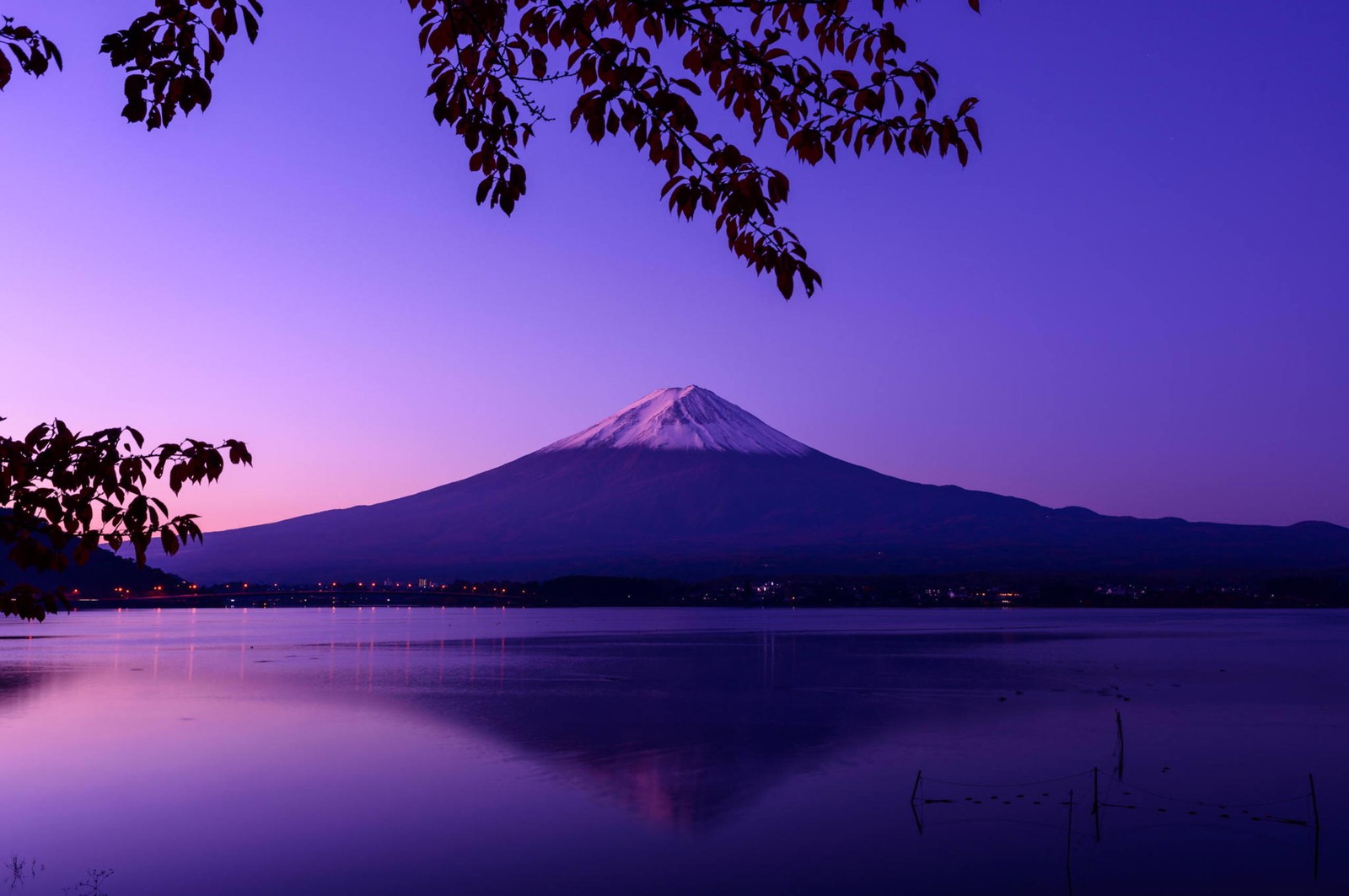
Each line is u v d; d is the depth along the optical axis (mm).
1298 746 55875
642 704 78500
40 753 53875
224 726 64688
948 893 30719
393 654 144000
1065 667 115812
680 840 36281
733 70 6945
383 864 33219
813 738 59531
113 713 71500
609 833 37188
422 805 41375
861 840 36219
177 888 30719
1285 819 38781
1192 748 55438
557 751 55031
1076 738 59000
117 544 6648
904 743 57406
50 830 37156
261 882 31406
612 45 6305
